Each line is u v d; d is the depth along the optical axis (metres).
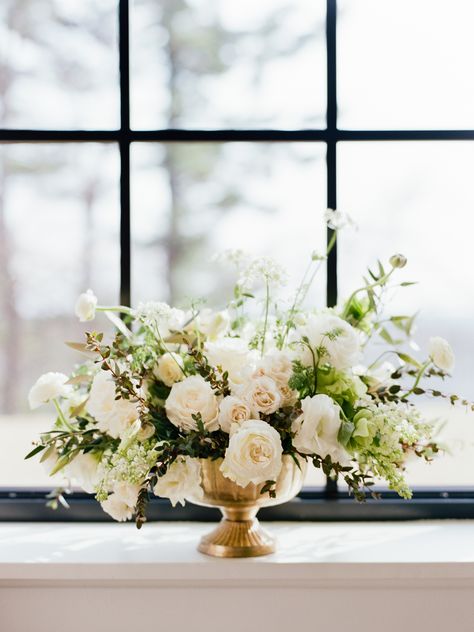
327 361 0.96
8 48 1.45
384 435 0.95
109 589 1.09
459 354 1.42
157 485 0.95
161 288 1.73
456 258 1.42
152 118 1.50
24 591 1.09
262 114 1.48
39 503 1.30
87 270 1.49
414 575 1.04
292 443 0.95
